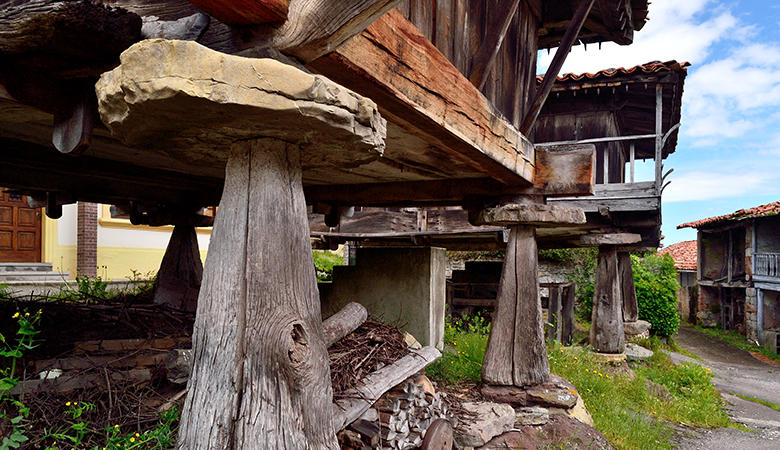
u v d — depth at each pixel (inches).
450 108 106.3
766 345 658.8
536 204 177.5
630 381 309.7
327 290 214.8
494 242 396.5
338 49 66.4
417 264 199.9
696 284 903.1
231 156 68.9
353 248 541.3
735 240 786.2
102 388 103.2
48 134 114.8
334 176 178.1
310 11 59.5
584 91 366.0
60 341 120.4
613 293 365.4
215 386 62.7
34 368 104.4
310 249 71.2
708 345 669.3
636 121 442.9
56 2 58.7
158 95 49.4
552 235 382.6
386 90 80.3
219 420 61.4
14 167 152.3
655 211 335.9
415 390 132.3
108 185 181.3
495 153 135.2
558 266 551.5
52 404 95.2
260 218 66.0
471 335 240.7
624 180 493.4
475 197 191.8
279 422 62.5
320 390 68.2
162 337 134.7
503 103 174.2
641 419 229.8
